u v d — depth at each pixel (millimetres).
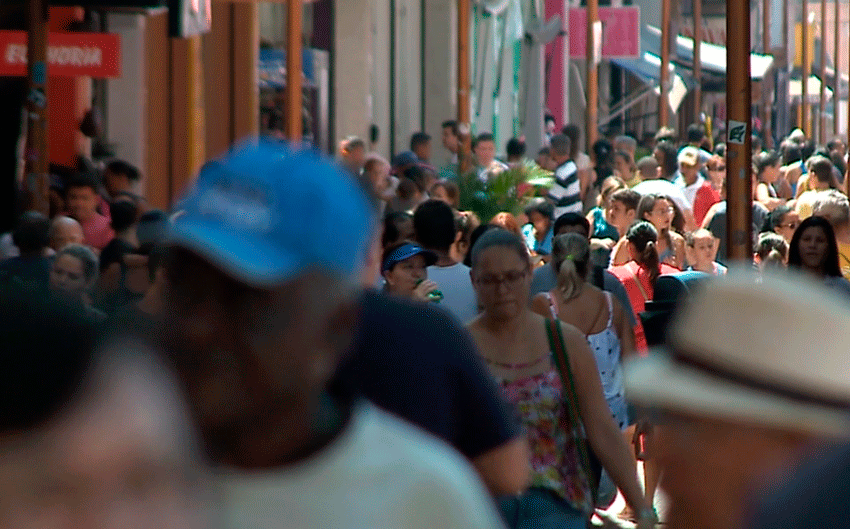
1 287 5559
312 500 8484
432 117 116062
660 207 43625
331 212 8148
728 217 42750
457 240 41062
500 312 21141
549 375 21062
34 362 5000
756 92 151250
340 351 8547
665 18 137625
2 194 54844
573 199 69250
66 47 47344
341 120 97188
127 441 4863
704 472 8258
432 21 115438
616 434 21125
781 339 8109
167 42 70875
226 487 8383
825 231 33406
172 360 8047
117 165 46062
